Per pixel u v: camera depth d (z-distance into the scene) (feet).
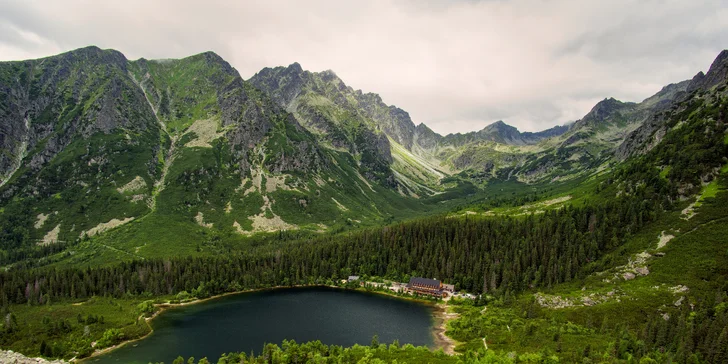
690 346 399.44
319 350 472.85
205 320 641.40
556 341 466.29
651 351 415.64
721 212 648.38
